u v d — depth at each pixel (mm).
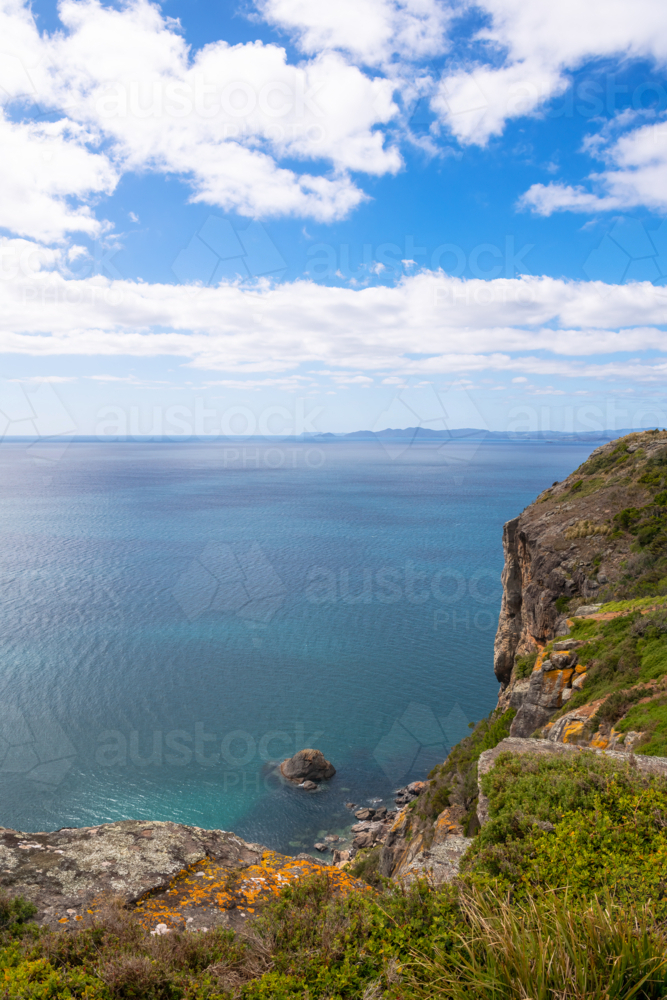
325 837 45219
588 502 34312
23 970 3951
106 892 5051
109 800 50062
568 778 7301
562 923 4051
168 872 5438
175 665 77500
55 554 132250
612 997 3568
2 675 75625
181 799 49844
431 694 69000
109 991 3891
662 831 5973
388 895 5148
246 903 5262
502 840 6496
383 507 183000
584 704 16094
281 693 69750
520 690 20922
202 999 3920
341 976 4219
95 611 98188
